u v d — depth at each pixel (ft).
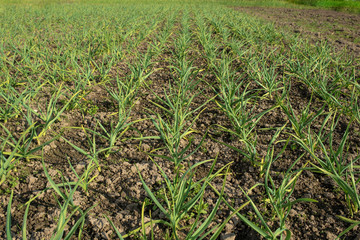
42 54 14.12
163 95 11.76
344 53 16.74
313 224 5.97
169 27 23.52
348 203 6.06
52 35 20.26
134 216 6.17
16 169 7.32
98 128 9.36
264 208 6.33
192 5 55.47
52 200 6.50
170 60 15.72
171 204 6.19
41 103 10.72
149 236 5.72
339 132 9.10
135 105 10.98
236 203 6.52
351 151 8.14
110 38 17.53
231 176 7.42
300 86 12.46
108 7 44.73
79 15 32.19
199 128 9.53
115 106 10.77
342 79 11.35
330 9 50.85
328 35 23.31
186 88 10.39
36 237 5.61
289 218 6.13
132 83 11.72
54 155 8.02
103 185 6.98
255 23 25.16
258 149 8.36
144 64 12.85
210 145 8.63
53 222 5.95
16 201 6.47
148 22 28.94
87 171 6.34
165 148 8.42
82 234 5.75
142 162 7.80
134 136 8.98
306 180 7.14
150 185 7.00
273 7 57.06
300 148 8.21
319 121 9.73
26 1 58.75
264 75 11.85
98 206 6.39
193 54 17.30
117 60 15.16
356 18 35.14
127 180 7.15
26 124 9.32
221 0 68.49
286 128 8.89
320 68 12.21
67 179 7.09
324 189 6.87
